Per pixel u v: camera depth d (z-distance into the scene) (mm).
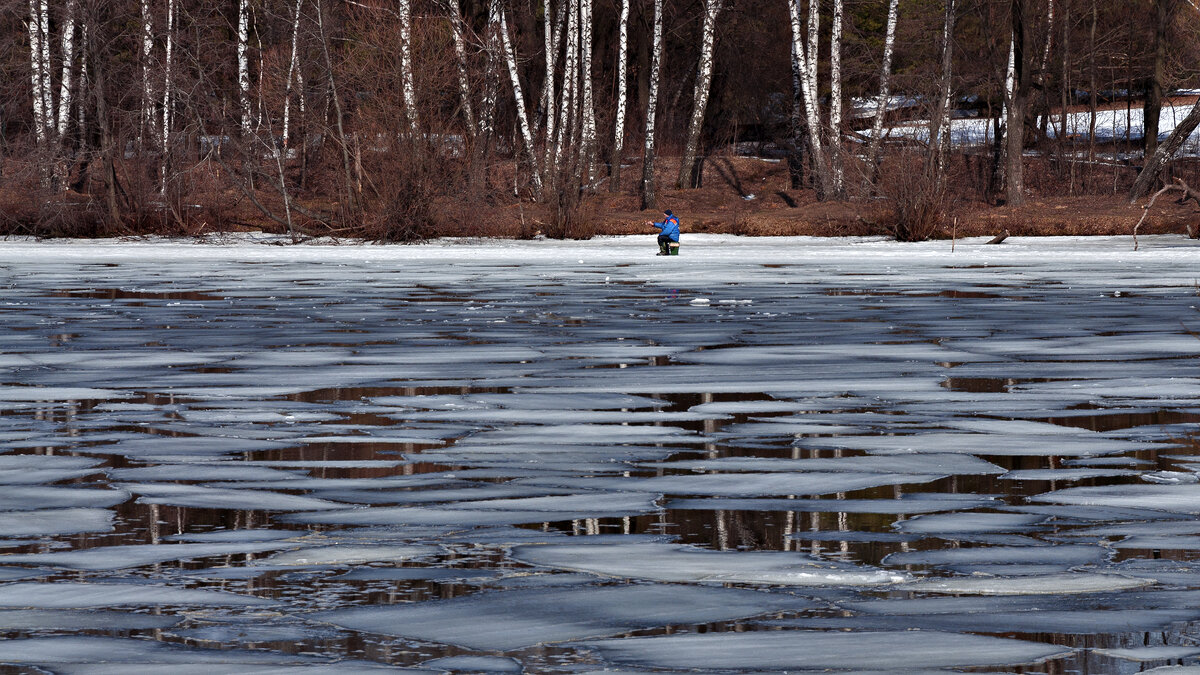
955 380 17656
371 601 6949
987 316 28266
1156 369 18844
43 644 6164
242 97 79938
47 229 78812
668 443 12508
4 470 10984
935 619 6578
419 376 18188
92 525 8828
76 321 27391
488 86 85312
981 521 8961
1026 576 7441
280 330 25375
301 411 14750
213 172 82500
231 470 11016
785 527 8781
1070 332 24609
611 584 7289
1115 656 5906
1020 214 81375
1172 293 35188
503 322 27094
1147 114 109375
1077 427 13469
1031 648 6035
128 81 84688
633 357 20625
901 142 77938
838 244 71312
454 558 7918
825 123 112750
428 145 74688
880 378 17859
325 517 9117
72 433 13102
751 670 5785
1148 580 7340
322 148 83688
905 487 10219
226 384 17312
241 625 6488
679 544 8281
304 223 80562
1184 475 10695
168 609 6789
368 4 82312
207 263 53438
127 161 81000
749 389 16750
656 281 41469
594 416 14383
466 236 77812
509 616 6652
